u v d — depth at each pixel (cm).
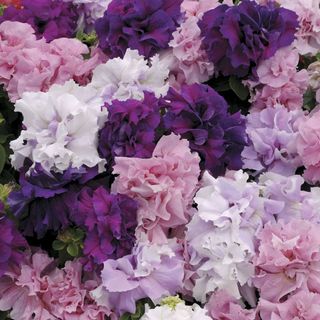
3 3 115
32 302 89
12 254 88
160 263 87
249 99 103
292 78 102
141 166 88
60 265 91
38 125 89
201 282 86
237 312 85
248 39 99
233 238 85
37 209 89
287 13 101
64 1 113
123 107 89
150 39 101
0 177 97
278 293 85
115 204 86
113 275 85
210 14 101
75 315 88
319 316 83
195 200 87
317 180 96
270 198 90
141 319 84
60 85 95
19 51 99
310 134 94
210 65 101
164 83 100
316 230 85
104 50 103
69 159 88
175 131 90
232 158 92
